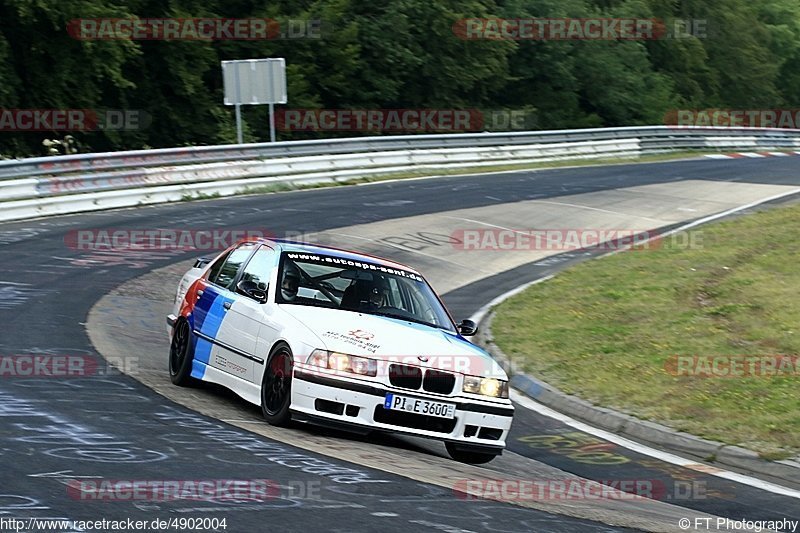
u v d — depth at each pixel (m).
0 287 39.47
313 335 22.19
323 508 15.66
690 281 47.31
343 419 21.50
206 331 25.94
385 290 25.11
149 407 22.95
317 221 62.72
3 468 16.42
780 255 51.38
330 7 124.06
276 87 86.12
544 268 57.00
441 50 135.38
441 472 20.17
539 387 32.72
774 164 109.06
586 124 153.75
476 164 96.75
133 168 67.69
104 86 105.12
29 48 95.50
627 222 71.12
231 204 68.06
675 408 29.22
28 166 59.69
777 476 24.27
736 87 196.88
